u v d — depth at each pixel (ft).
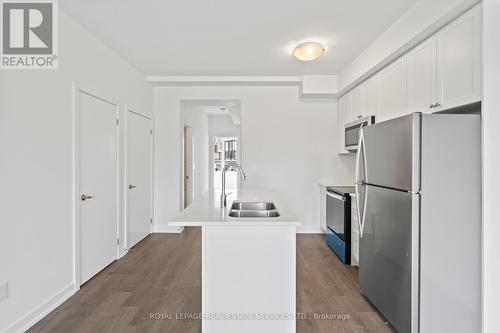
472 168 6.23
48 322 7.55
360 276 8.95
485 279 6.12
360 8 8.47
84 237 9.81
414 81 8.70
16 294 6.98
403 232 6.51
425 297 6.22
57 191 8.43
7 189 6.75
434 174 6.17
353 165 16.43
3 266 6.64
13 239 6.91
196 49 11.58
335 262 11.93
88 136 10.07
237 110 21.39
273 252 6.53
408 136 6.29
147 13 8.78
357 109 13.26
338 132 16.05
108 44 11.06
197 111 23.35
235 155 29.48
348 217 11.70
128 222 13.21
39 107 7.77
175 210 16.38
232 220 6.49
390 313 7.15
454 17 6.91
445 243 6.22
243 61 12.96
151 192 16.07
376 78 11.32
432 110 7.82
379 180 7.55
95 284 9.80
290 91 16.31
